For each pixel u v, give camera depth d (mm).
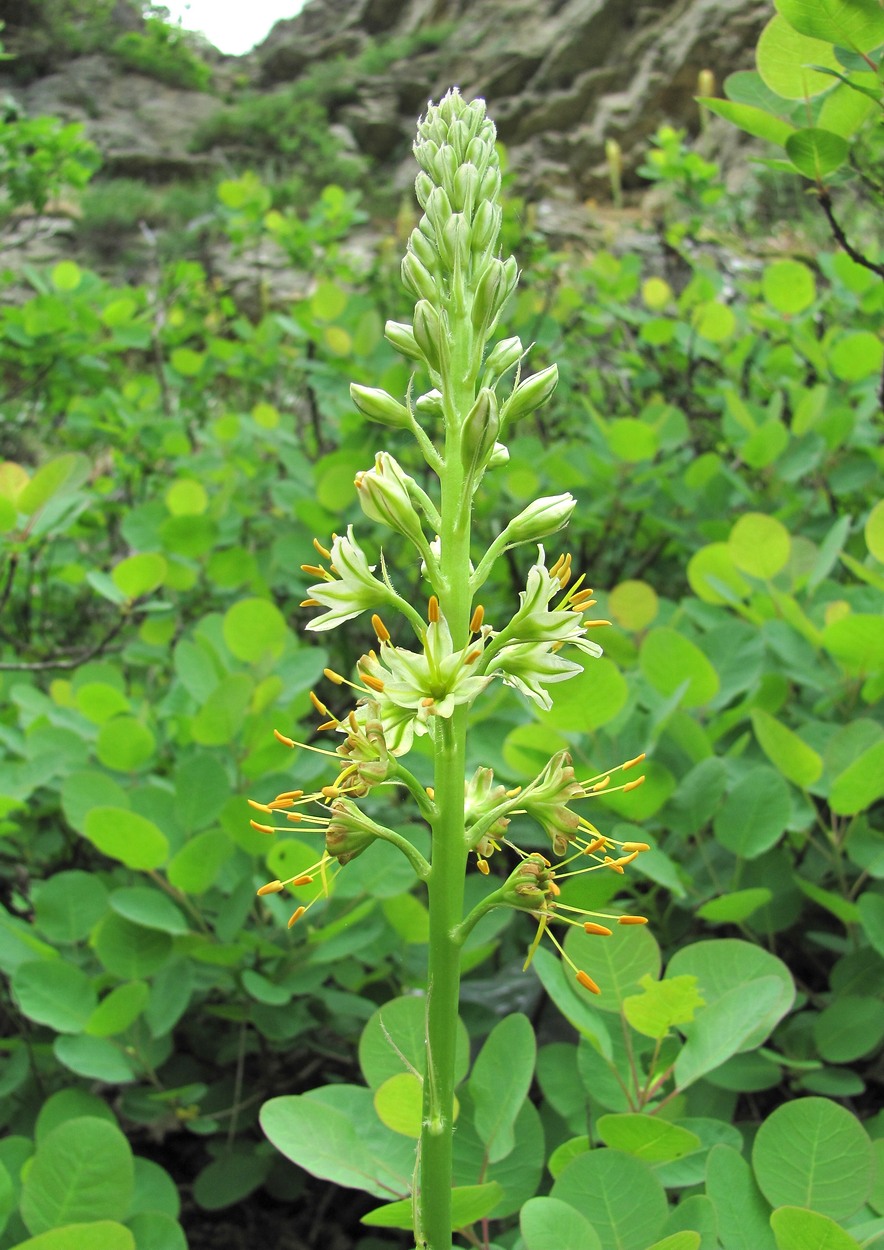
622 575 598
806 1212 195
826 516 510
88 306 729
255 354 792
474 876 327
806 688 391
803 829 316
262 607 398
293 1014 332
